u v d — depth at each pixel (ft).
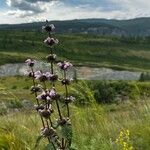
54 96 2.41
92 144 3.62
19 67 81.76
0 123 4.59
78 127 4.12
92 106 4.37
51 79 2.43
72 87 4.13
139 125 4.62
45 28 2.48
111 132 4.44
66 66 2.49
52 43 2.47
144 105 5.12
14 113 5.16
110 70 89.40
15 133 4.06
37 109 2.48
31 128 4.41
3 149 3.59
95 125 4.38
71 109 4.12
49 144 2.42
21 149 3.63
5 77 57.82
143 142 4.15
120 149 3.50
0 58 88.02
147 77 68.28
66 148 2.42
